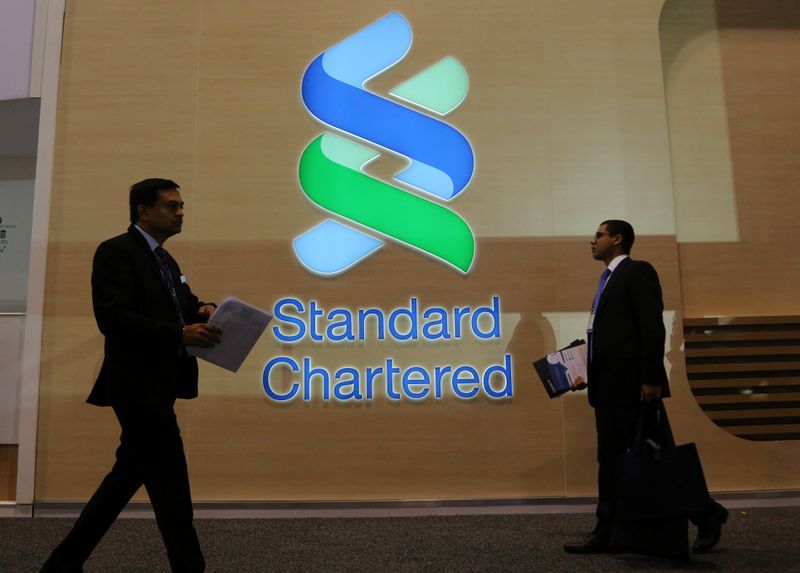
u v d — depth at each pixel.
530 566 2.74
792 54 4.75
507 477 3.99
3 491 4.39
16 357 4.43
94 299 2.22
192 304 2.61
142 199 2.44
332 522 3.71
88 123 4.30
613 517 2.95
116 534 3.43
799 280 4.50
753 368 4.32
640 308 2.92
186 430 4.01
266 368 4.07
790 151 4.64
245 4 4.43
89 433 4.02
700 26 4.75
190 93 4.33
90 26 4.41
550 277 4.18
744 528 3.39
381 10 4.42
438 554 2.95
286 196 4.24
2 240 5.29
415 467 4.00
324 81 4.34
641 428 2.81
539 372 3.31
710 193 4.57
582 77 4.38
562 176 4.27
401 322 4.13
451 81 4.35
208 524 3.68
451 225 4.21
